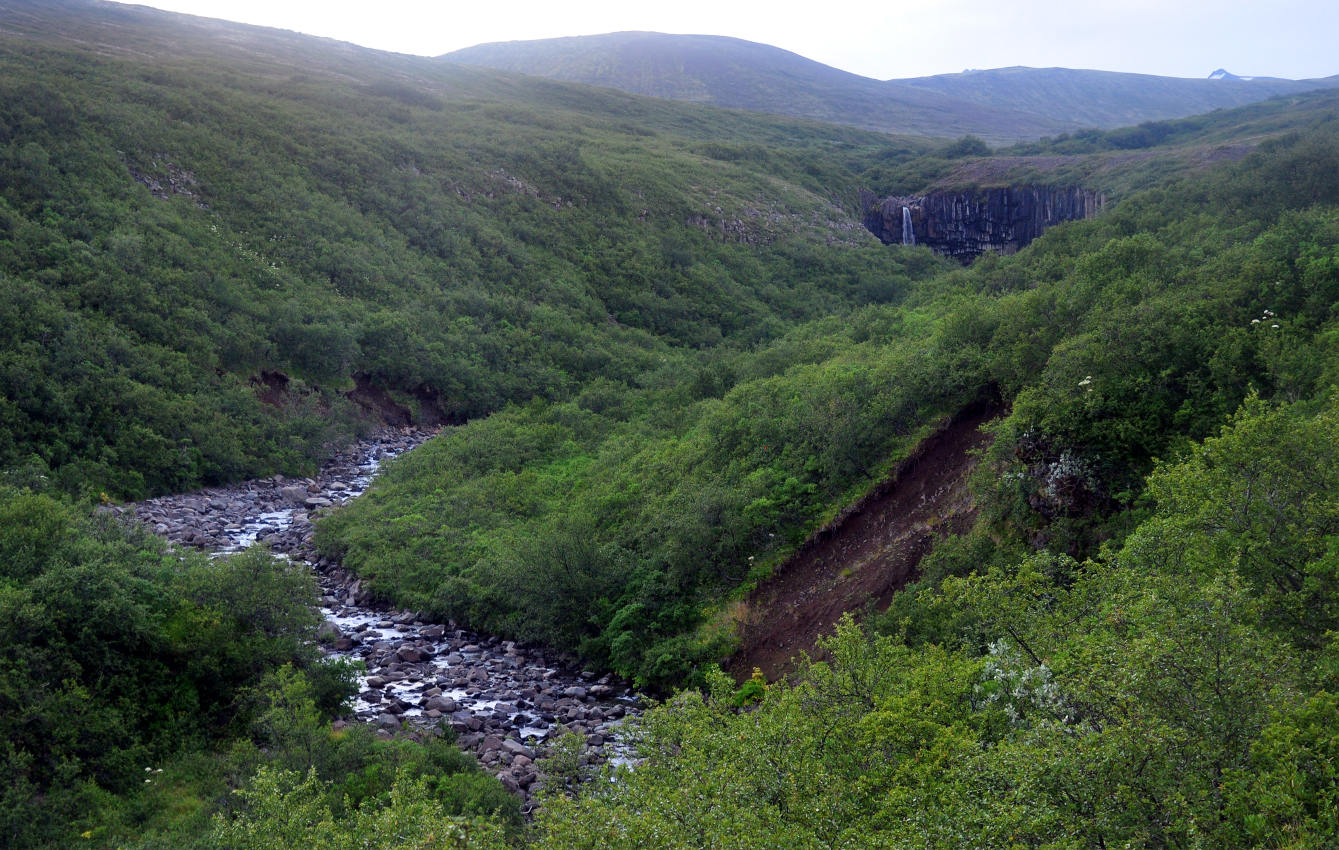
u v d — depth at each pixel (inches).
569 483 1702.8
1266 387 801.6
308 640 1043.9
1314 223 1095.0
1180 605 442.0
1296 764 346.6
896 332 1873.8
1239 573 501.7
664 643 1067.9
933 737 492.1
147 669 863.7
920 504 1050.7
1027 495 871.1
